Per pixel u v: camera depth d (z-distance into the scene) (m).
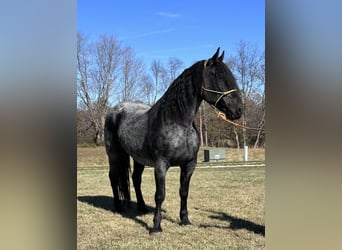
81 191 8.27
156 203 4.58
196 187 8.33
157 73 27.02
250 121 23.77
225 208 6.02
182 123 4.45
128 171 5.88
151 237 4.44
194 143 4.58
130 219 5.38
